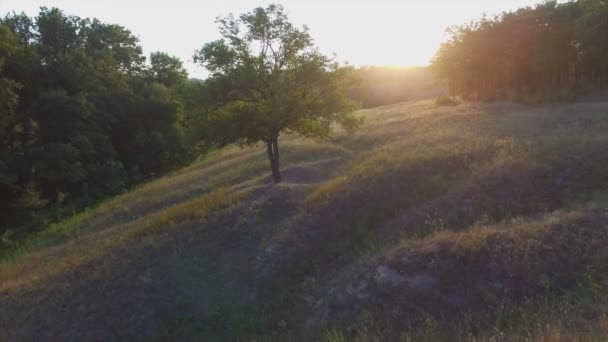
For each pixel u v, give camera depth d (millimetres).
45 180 27406
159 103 36344
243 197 13328
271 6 13719
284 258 10258
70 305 9664
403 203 11398
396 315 7238
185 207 13695
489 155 12859
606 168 10438
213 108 13930
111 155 32312
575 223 7961
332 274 9477
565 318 5844
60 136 28391
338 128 26938
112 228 15562
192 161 38094
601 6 31172
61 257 13344
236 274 10016
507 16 36781
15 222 23953
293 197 12844
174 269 10297
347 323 7523
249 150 26984
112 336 8914
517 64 36094
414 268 7793
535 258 7309
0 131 28141
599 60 32500
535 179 10656
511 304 6711
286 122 13891
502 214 9773
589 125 17328
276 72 13609
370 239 10344
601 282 6605
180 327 8977
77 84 31516
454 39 39719
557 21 33812
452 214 10180
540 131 17172
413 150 15602
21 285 10875
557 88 32906
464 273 7457
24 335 9047
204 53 13617
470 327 6418
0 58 26703
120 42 40406
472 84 40094
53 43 34625
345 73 14094
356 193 11977
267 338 8070
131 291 9789
